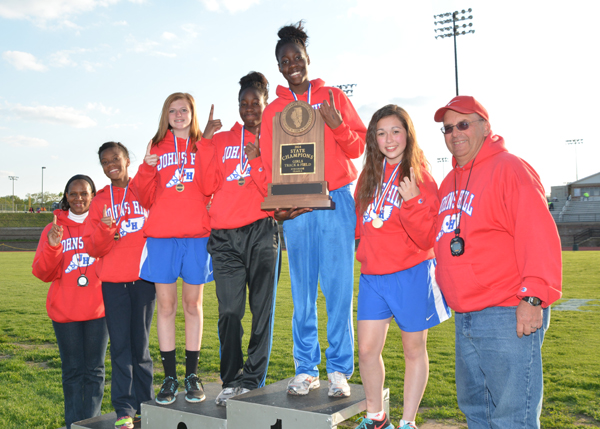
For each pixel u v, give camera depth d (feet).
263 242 12.48
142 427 12.34
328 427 9.78
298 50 11.98
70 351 14.14
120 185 14.14
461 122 9.35
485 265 8.85
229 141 13.21
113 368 13.26
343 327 11.49
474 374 9.36
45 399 19.19
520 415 8.48
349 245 11.69
